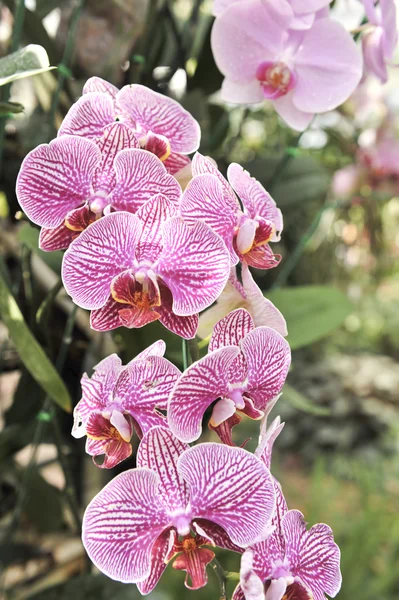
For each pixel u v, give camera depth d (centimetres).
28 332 49
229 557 94
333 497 200
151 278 40
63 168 41
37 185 40
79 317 61
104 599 58
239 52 56
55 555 65
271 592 38
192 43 64
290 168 74
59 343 64
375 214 139
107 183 41
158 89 64
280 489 41
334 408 283
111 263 40
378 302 342
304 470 271
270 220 45
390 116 110
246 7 55
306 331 62
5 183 62
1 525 64
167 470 38
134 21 57
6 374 66
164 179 41
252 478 37
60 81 52
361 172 109
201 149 64
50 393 49
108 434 40
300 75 57
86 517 36
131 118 44
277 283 67
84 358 64
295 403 65
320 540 41
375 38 58
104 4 56
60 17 58
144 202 41
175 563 38
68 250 39
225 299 45
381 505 187
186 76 65
